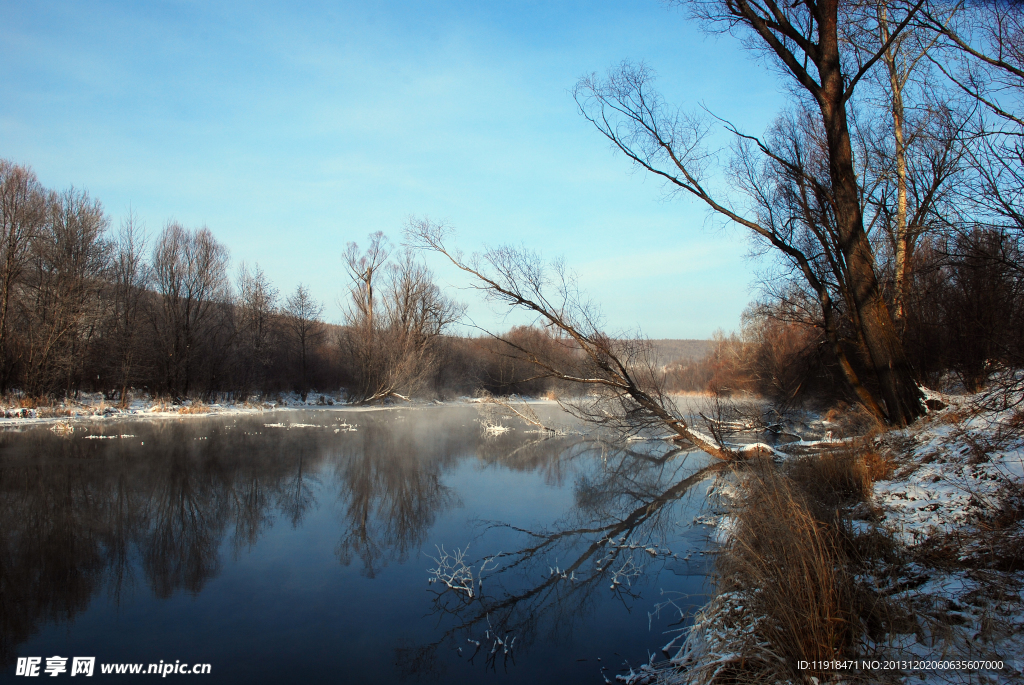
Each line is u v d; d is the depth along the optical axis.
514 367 31.44
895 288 15.12
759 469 9.41
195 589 7.22
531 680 5.13
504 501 12.27
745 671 4.50
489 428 27.16
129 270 33.72
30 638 5.84
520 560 8.54
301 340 44.44
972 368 12.12
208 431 23.05
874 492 8.73
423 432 25.14
